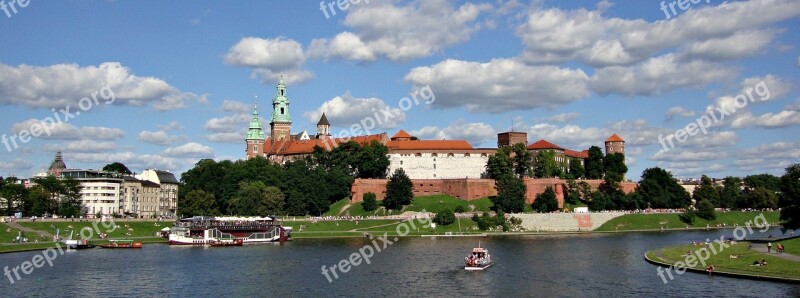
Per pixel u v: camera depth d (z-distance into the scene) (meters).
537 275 118.81
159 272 123.06
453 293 103.31
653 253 143.62
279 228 189.62
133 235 192.88
